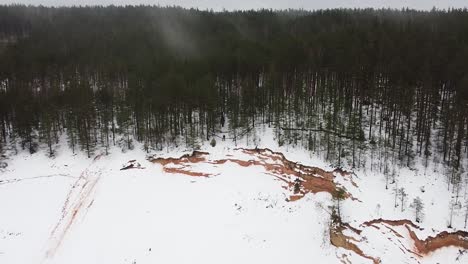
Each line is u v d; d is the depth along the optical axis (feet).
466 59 250.16
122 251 152.97
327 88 279.69
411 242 155.22
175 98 243.19
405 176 190.90
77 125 238.89
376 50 293.84
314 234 157.69
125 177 208.95
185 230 162.09
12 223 174.91
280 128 237.45
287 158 206.08
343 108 254.47
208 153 221.05
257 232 159.02
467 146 207.92
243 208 173.37
